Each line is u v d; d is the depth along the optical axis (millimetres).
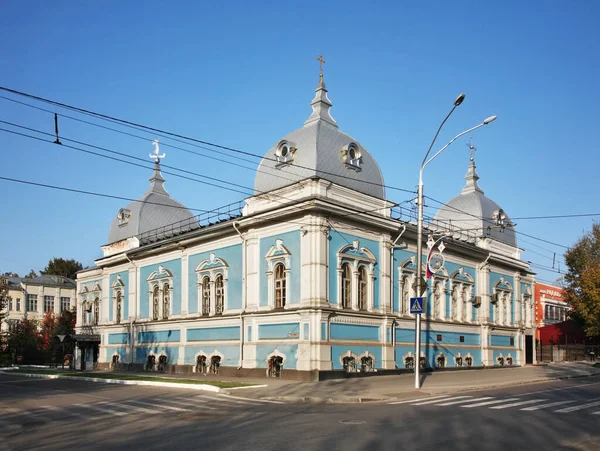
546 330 63219
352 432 13297
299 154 31625
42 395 24375
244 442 12281
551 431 13633
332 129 33125
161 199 47125
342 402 20453
